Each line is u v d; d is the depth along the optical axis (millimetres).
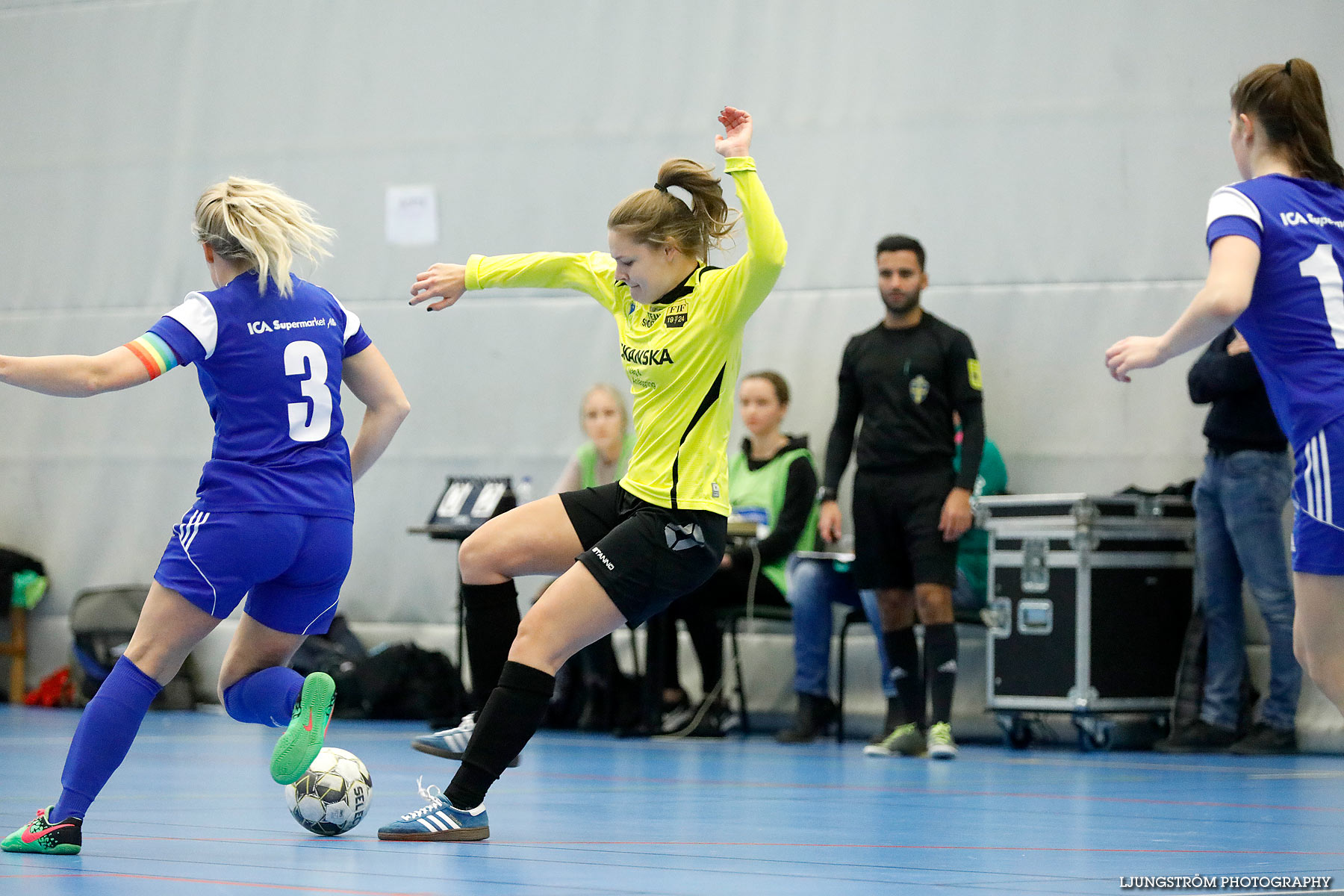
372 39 25984
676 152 23953
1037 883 7895
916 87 22594
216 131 26969
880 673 22000
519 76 25000
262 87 26672
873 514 18719
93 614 25641
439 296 11141
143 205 27375
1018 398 21953
